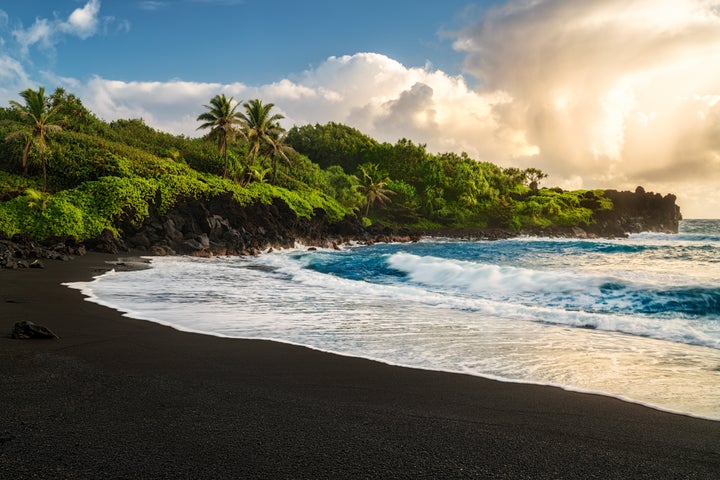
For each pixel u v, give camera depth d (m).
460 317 11.58
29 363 6.65
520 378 6.71
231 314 11.61
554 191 132.12
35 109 38.53
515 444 4.35
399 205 98.69
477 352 8.24
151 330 9.39
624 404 5.62
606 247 50.97
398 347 8.53
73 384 5.78
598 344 8.93
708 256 38.84
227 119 53.47
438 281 18.80
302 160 87.56
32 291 14.08
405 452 4.09
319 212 60.69
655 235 112.31
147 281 17.92
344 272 23.28
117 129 66.06
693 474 3.80
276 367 6.96
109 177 39.34
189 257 32.47
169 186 41.59
